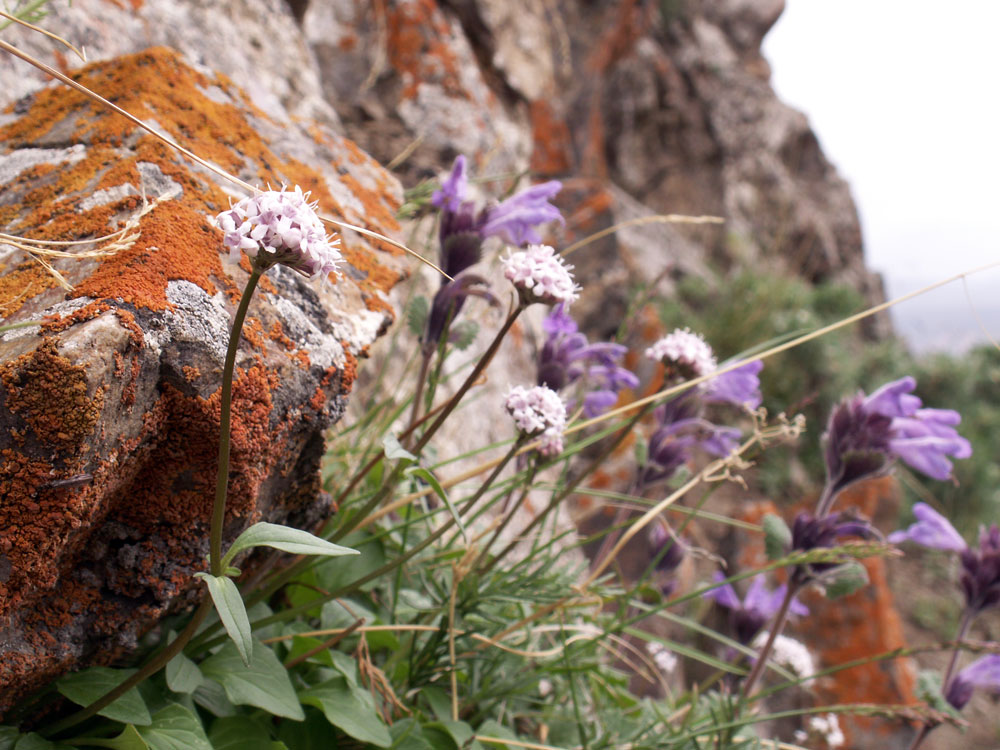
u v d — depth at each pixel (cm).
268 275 23
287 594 28
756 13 216
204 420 20
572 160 110
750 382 35
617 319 98
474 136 67
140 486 20
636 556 70
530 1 87
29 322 17
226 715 22
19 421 17
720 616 72
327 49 66
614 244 104
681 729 30
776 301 137
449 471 46
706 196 170
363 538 29
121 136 24
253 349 21
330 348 24
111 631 20
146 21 42
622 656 36
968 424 151
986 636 121
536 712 32
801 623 85
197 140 26
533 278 21
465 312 38
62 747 19
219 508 16
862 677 82
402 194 34
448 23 69
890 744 80
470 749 26
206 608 19
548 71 90
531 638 33
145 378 19
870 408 32
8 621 18
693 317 130
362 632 26
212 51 46
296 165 29
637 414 28
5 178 24
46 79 36
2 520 17
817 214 201
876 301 212
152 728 20
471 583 28
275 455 22
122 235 19
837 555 29
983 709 102
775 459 106
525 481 28
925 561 139
